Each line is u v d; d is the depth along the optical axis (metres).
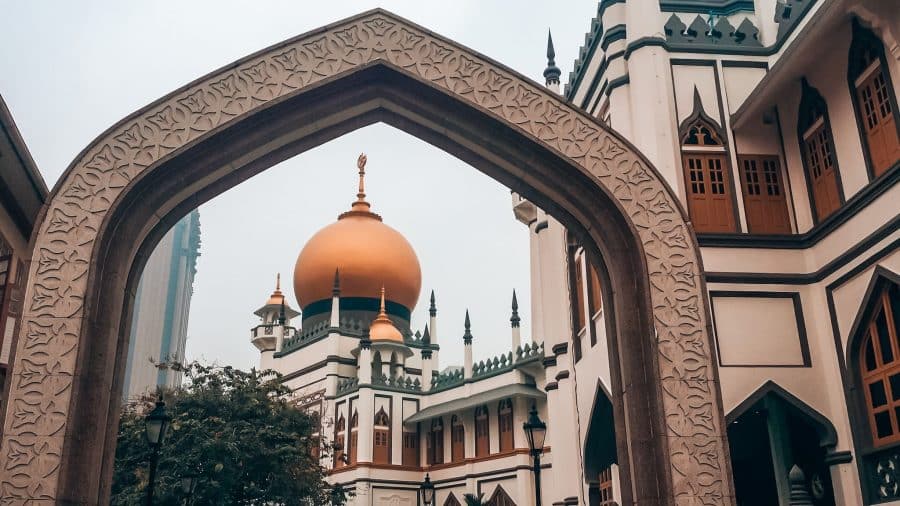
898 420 11.35
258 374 22.89
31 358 8.33
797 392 12.62
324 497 25.94
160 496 18.62
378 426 37.84
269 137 10.12
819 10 11.82
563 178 10.27
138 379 73.69
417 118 10.64
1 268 11.80
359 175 47.69
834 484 12.21
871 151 11.91
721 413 9.23
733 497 8.92
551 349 18.28
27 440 8.07
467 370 37.50
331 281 43.12
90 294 8.65
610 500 15.42
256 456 20.00
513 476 33.72
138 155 9.40
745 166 13.93
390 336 40.53
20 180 11.19
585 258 16.09
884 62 11.47
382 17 10.52
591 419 15.30
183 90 9.75
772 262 13.24
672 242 9.86
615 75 14.58
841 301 12.49
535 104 10.31
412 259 45.28
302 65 10.18
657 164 13.45
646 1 14.38
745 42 14.83
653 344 9.42
